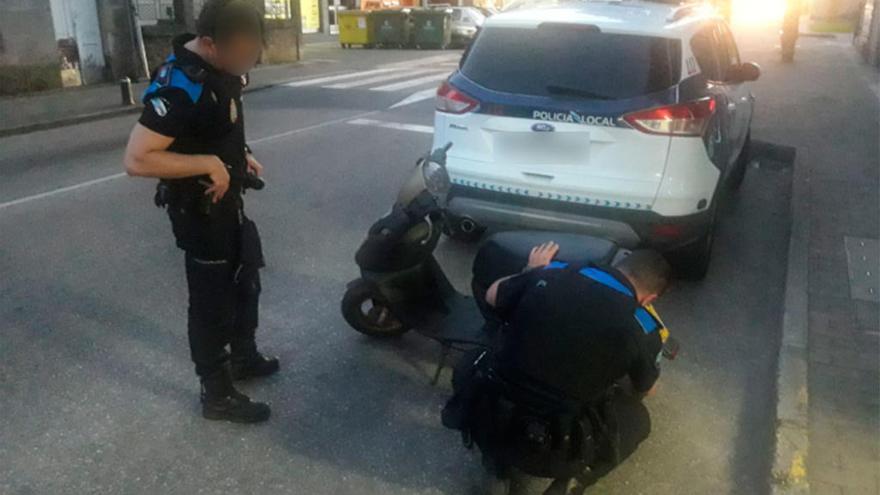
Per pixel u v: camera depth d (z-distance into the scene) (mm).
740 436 3494
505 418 2584
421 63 20422
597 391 2531
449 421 2809
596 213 4594
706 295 5047
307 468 3178
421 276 3916
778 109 11328
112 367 3949
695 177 4527
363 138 9766
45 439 3320
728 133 5426
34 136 10242
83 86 14695
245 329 3709
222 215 3092
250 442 3344
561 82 4594
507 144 4688
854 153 8383
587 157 4523
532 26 4777
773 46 22359
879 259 5320
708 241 5027
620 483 3139
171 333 4344
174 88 2779
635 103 4426
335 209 6707
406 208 3766
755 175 8141
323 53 24078
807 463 3121
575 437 2570
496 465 2762
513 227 4895
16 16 13289
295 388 3781
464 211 4984
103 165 8352
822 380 3762
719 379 4000
